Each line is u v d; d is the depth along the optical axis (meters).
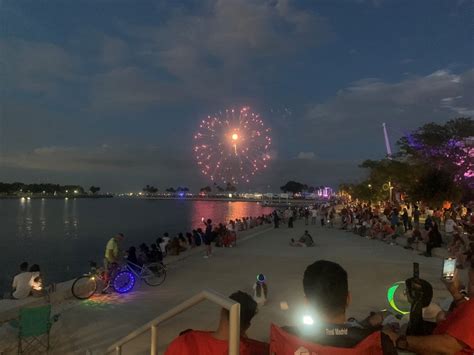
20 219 98.69
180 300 11.87
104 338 8.76
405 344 3.28
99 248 45.84
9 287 25.34
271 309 10.93
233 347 2.27
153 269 14.08
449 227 26.00
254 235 31.78
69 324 9.64
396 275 15.59
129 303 11.50
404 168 47.25
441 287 13.21
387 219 31.33
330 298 2.40
